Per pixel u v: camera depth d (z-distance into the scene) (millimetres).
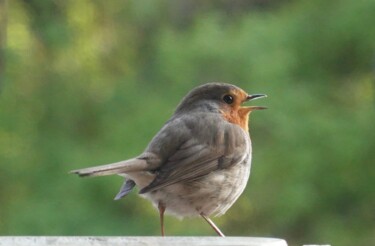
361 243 18172
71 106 19125
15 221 17156
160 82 18141
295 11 18516
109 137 17766
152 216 17141
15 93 18969
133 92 18469
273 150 17375
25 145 18484
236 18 19531
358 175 17766
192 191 10203
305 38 18266
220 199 10375
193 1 21094
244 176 10578
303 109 17453
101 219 16953
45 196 17609
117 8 20797
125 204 17109
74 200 17109
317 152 17391
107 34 20766
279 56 17391
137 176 10164
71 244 8336
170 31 18562
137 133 17219
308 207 17594
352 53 18422
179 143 10273
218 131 10453
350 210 18062
